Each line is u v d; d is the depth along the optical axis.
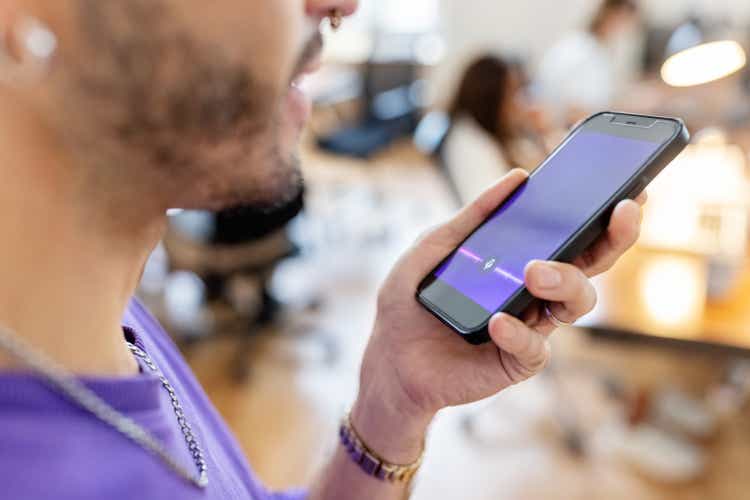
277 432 2.18
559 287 0.43
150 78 0.31
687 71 2.25
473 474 2.01
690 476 1.98
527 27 5.32
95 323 0.35
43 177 0.31
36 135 0.31
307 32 0.38
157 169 0.33
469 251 0.57
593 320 1.41
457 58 5.44
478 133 2.15
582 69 3.34
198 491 0.37
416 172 5.05
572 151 0.57
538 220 0.54
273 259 2.29
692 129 2.87
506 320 0.45
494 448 2.11
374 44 5.67
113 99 0.30
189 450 0.42
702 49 2.22
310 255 3.42
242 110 0.33
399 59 4.34
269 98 0.35
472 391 0.55
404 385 0.57
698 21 4.24
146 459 0.34
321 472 0.65
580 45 3.40
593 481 1.98
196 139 0.33
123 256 0.36
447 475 2.00
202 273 2.24
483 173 1.75
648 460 2.03
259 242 2.22
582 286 0.44
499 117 2.51
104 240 0.34
